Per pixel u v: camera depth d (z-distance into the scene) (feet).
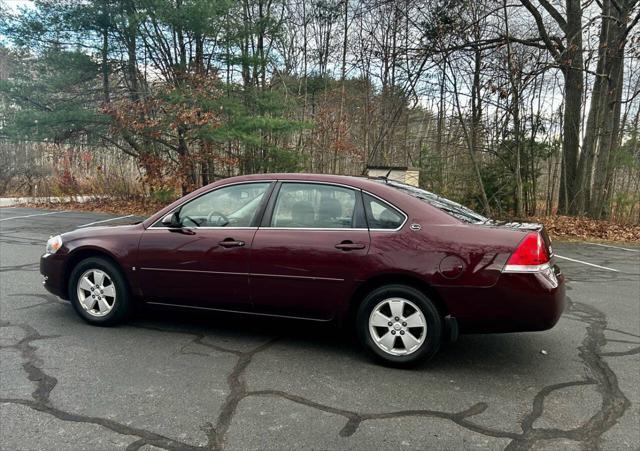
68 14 52.26
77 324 15.35
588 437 9.23
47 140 55.88
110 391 10.77
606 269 28.12
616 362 13.16
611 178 53.88
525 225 12.81
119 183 67.00
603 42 49.21
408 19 48.16
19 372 11.67
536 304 11.44
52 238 15.97
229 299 13.70
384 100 69.46
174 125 49.88
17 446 8.57
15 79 56.65
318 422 9.62
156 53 55.16
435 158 57.72
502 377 12.01
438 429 9.44
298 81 77.00
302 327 15.52
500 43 45.68
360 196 13.07
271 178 14.01
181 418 9.67
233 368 12.19
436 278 11.83
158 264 14.26
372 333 12.50
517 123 49.01
